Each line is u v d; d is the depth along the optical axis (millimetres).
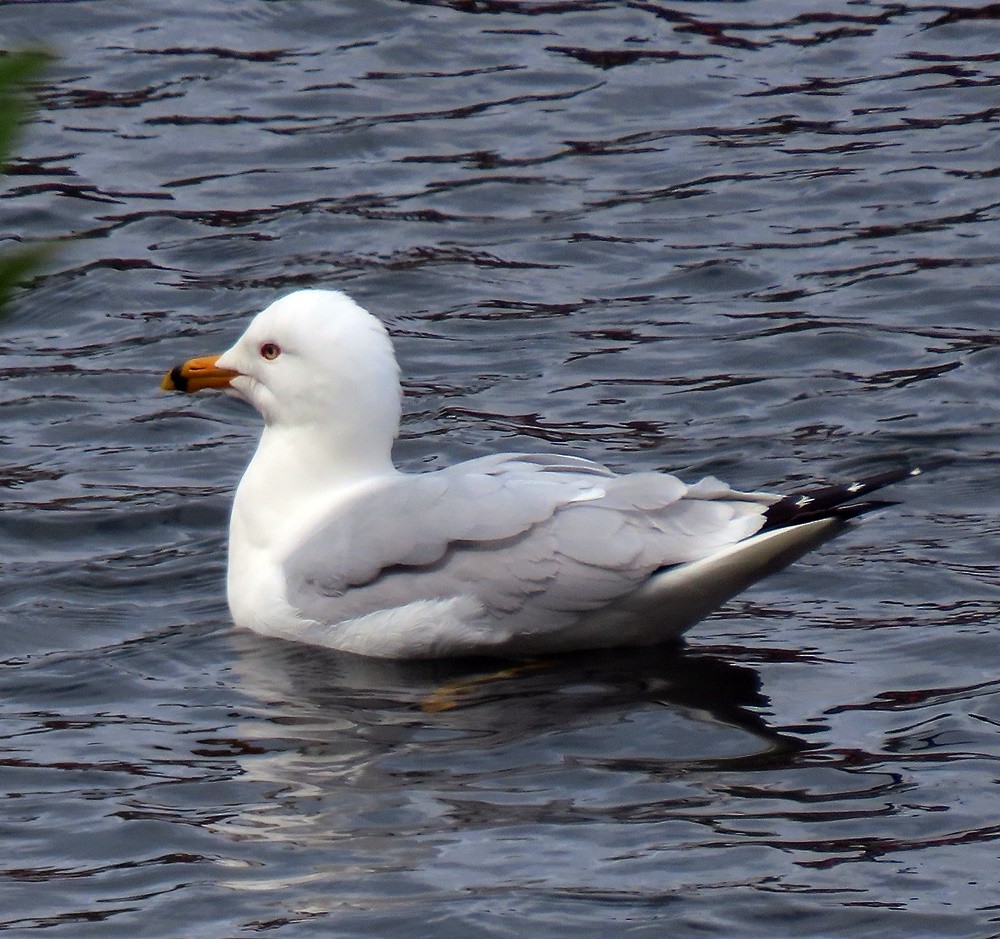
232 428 15984
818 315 17750
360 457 12289
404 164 21297
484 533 11203
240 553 12289
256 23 24594
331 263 19047
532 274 18875
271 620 11898
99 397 16500
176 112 22328
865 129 21844
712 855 8781
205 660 11594
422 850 8891
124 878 8711
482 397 16312
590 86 23047
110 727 10562
